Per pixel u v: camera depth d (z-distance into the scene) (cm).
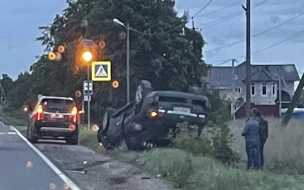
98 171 2025
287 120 3284
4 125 5675
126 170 2030
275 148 2528
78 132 3203
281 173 2195
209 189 1555
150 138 2438
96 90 5675
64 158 2420
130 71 5616
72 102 3203
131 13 5731
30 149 2791
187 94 2414
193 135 2347
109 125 2730
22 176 1841
